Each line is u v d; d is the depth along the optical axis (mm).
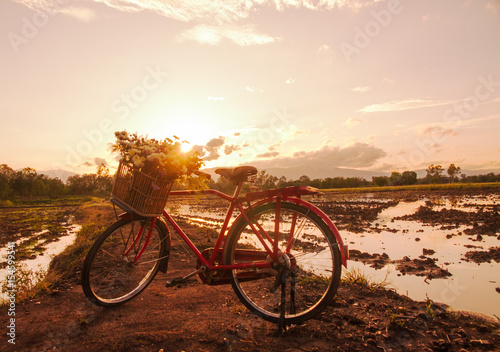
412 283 4469
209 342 2506
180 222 11148
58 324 2781
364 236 8594
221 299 3502
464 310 3199
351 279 4070
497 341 2494
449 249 6629
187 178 2986
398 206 19266
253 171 2936
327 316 2957
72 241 10031
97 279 3586
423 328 2703
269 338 2594
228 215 3020
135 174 2770
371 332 2645
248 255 2996
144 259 4113
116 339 2516
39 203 47312
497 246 6781
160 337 2539
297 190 2826
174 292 3766
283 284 2775
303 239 7352
